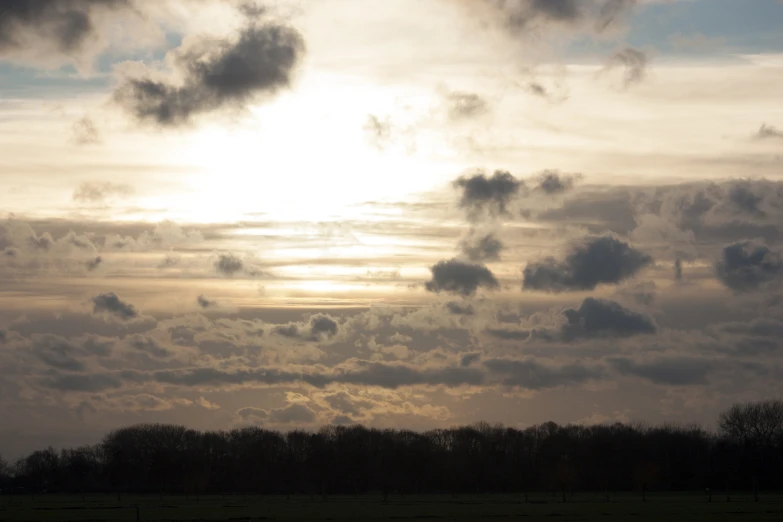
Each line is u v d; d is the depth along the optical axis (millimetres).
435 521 183250
